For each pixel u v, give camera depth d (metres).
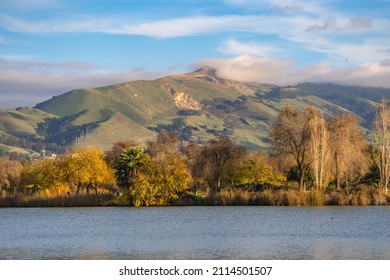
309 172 119.81
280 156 118.88
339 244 58.69
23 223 85.31
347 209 96.69
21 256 53.94
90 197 116.19
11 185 141.38
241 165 128.50
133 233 70.50
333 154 111.50
